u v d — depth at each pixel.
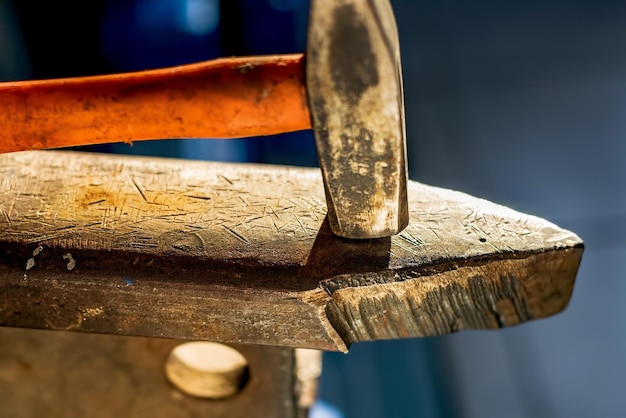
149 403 0.59
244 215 0.52
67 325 0.52
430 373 0.92
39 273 0.50
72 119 0.47
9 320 0.51
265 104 0.46
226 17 1.00
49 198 0.53
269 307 0.50
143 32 1.01
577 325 0.92
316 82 0.45
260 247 0.50
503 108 1.20
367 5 0.43
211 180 0.54
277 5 1.00
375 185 0.48
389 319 0.51
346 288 0.49
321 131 0.46
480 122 1.18
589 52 1.29
